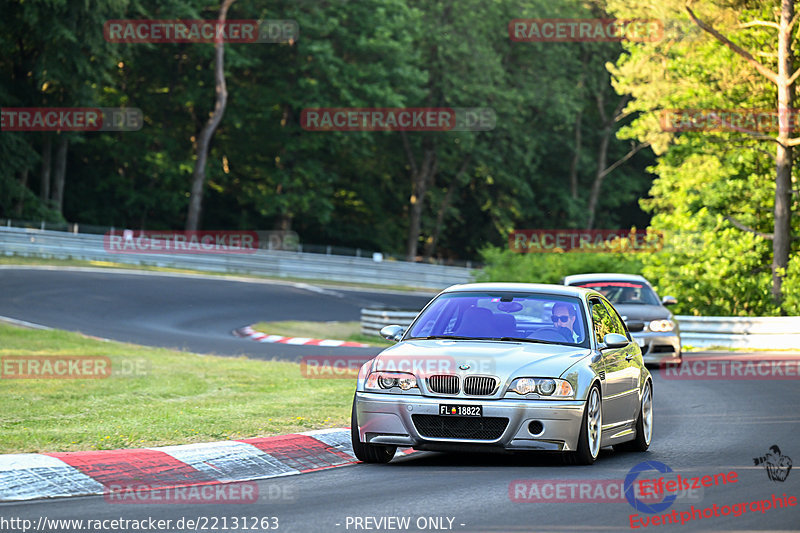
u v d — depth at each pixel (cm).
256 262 16275
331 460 3189
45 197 17138
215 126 18200
